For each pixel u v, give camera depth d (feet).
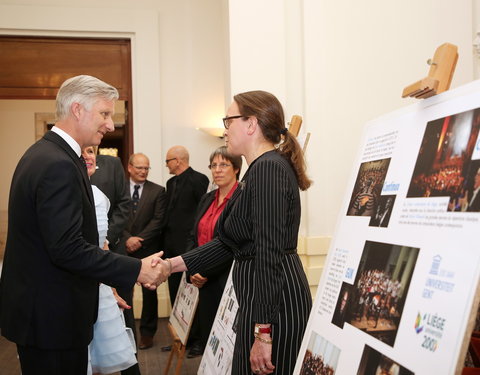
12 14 15.69
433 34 10.95
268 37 10.89
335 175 10.96
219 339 6.91
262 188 4.80
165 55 16.96
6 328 5.16
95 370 6.21
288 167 5.08
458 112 3.29
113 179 9.77
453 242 2.93
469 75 10.69
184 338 8.76
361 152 4.43
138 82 16.52
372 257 3.67
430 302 2.94
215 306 8.73
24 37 16.14
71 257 4.99
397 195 3.64
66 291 5.17
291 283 4.91
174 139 16.90
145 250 13.66
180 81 16.99
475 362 4.94
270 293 4.65
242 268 5.15
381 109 11.06
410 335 3.01
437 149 3.37
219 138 17.03
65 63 16.37
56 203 4.90
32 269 5.09
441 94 3.55
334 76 10.97
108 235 9.48
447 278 2.88
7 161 26.25
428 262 3.07
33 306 5.06
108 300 6.28
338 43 10.97
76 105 5.41
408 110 3.92
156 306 13.35
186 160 14.06
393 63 11.07
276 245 4.69
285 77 10.93
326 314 4.04
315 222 10.86
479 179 2.90
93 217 5.58
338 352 3.66
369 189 4.05
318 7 10.93
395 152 3.87
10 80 16.07
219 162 9.05
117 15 16.35
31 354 5.18
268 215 4.71
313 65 10.89
